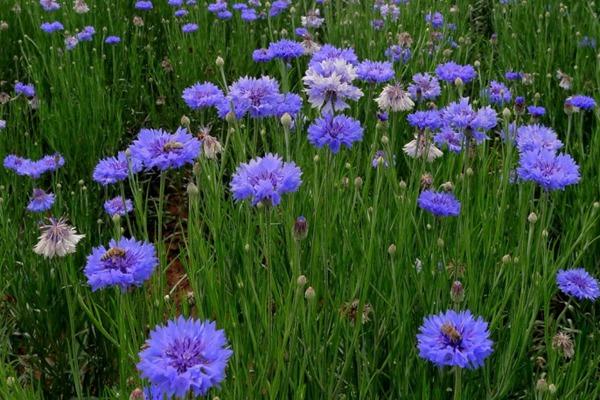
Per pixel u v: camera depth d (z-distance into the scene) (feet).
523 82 4.16
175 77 4.65
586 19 4.90
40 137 3.88
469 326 2.10
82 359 2.93
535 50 4.67
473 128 2.78
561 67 4.49
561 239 3.20
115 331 2.52
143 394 2.12
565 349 2.49
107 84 4.88
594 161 3.43
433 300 2.57
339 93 2.66
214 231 2.51
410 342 2.49
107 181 2.74
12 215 3.37
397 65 4.27
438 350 2.06
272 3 5.57
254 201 2.26
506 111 2.73
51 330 2.89
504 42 4.84
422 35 4.66
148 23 5.57
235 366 2.27
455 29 5.13
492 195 2.92
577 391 2.58
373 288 2.56
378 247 2.63
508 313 2.76
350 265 2.68
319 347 2.39
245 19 4.94
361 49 4.61
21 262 3.10
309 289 2.28
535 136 2.82
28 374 2.91
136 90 4.56
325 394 2.41
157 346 1.90
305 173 2.99
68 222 3.40
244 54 4.84
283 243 2.79
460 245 2.65
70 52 4.85
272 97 2.80
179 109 4.47
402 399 2.44
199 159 2.54
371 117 3.63
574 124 3.86
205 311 2.51
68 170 3.77
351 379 2.54
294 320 2.31
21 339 3.09
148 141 2.44
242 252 2.68
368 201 2.86
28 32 5.25
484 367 2.45
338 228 2.78
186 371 1.86
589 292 2.65
